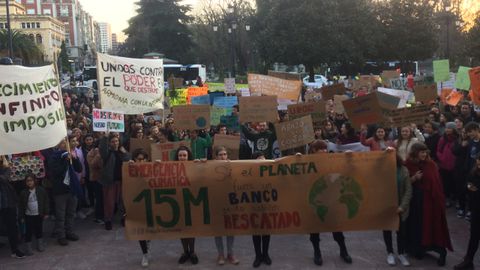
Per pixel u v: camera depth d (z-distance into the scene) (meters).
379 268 6.80
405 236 7.09
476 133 8.77
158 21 73.69
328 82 38.53
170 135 11.55
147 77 12.12
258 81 13.79
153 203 7.01
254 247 7.29
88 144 10.30
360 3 43.88
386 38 46.19
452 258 7.16
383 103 10.39
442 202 6.85
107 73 11.48
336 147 8.84
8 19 33.97
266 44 44.31
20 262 7.55
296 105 11.03
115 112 10.23
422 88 13.62
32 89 7.92
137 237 7.01
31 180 7.90
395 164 6.85
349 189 6.92
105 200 9.22
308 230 6.97
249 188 6.98
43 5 144.88
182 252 7.77
